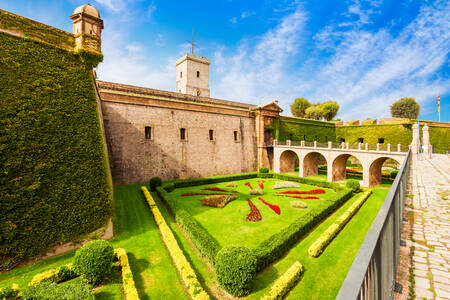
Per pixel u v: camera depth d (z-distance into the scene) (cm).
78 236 1087
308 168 3412
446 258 382
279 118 4078
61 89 1165
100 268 818
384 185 2756
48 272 828
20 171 971
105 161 1300
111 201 1298
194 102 3325
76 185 1116
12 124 986
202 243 1053
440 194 763
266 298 755
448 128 4172
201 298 748
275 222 1486
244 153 3609
